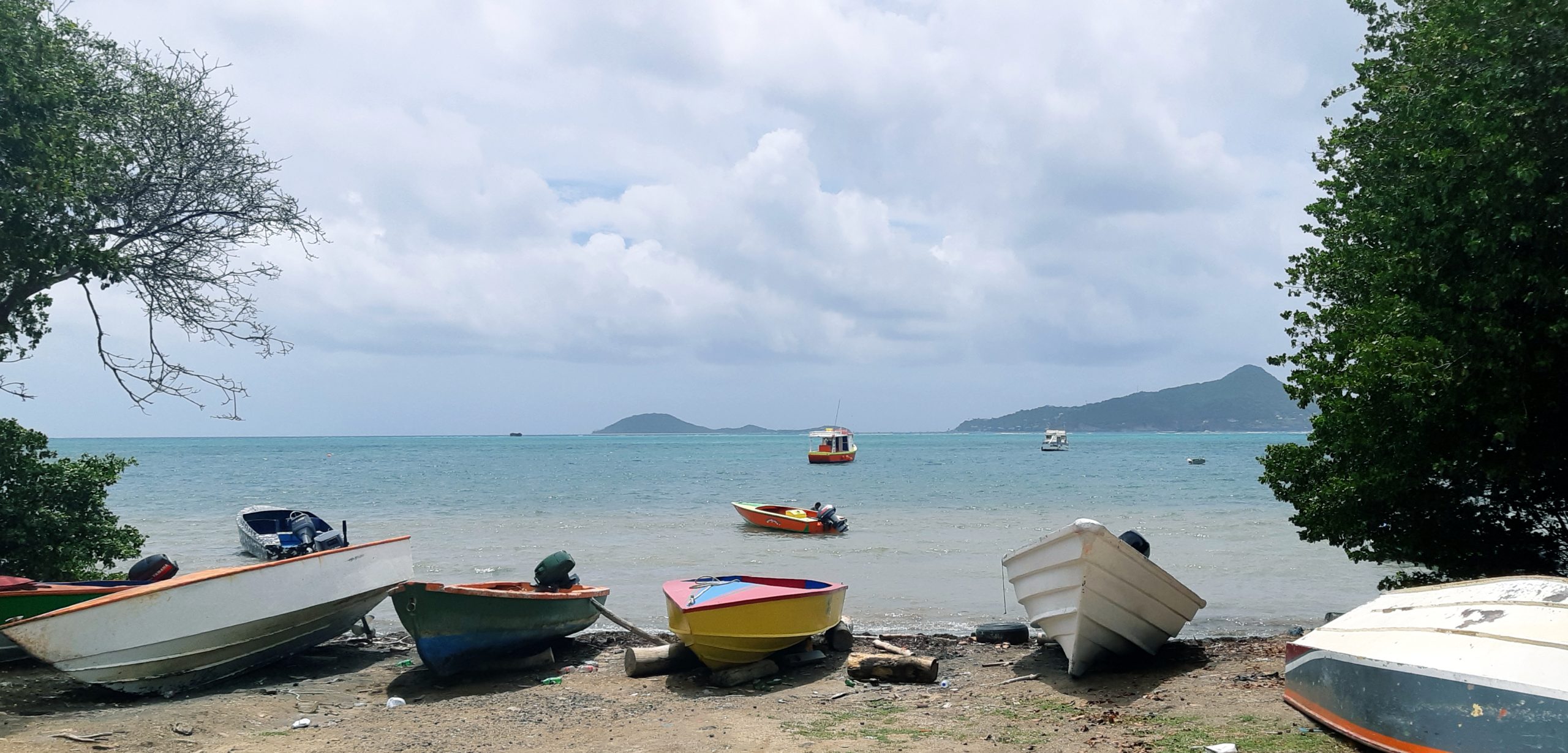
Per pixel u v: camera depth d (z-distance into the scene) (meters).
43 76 13.12
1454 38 9.90
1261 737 7.69
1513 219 9.30
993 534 27.75
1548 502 11.32
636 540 26.50
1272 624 14.97
